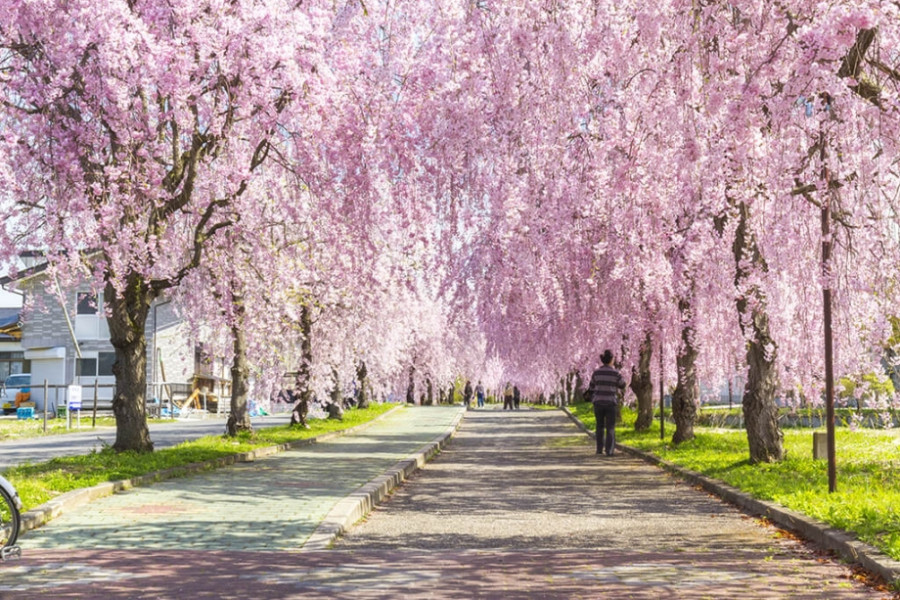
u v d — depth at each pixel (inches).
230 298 797.9
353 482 582.9
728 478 571.2
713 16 368.5
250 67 545.6
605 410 901.8
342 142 575.2
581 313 864.9
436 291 740.0
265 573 295.3
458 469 771.4
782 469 604.4
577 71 472.1
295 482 585.6
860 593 265.0
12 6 521.3
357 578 288.7
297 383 1256.2
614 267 753.0
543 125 498.3
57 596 257.6
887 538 318.0
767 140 417.1
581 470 737.0
